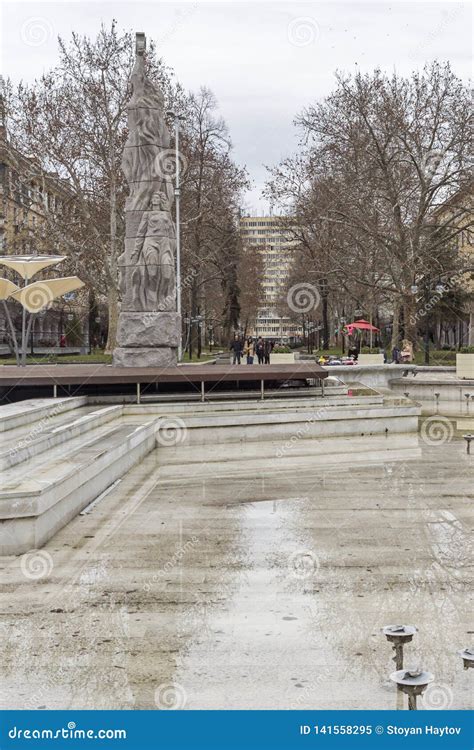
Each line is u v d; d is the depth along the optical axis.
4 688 4.91
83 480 10.09
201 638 5.68
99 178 40.31
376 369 26.80
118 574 7.29
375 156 37.56
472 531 8.91
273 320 120.56
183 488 11.62
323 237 43.06
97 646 5.55
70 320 56.31
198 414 16.78
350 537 8.66
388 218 40.56
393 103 37.03
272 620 6.04
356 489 11.58
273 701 4.73
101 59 37.66
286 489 11.58
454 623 5.93
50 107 38.03
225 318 69.38
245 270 76.31
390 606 6.34
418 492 11.32
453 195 39.47
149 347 19.36
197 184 46.03
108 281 41.03
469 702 4.69
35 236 42.81
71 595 6.68
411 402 19.30
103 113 38.22
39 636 5.74
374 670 5.12
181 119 41.56
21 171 40.66
